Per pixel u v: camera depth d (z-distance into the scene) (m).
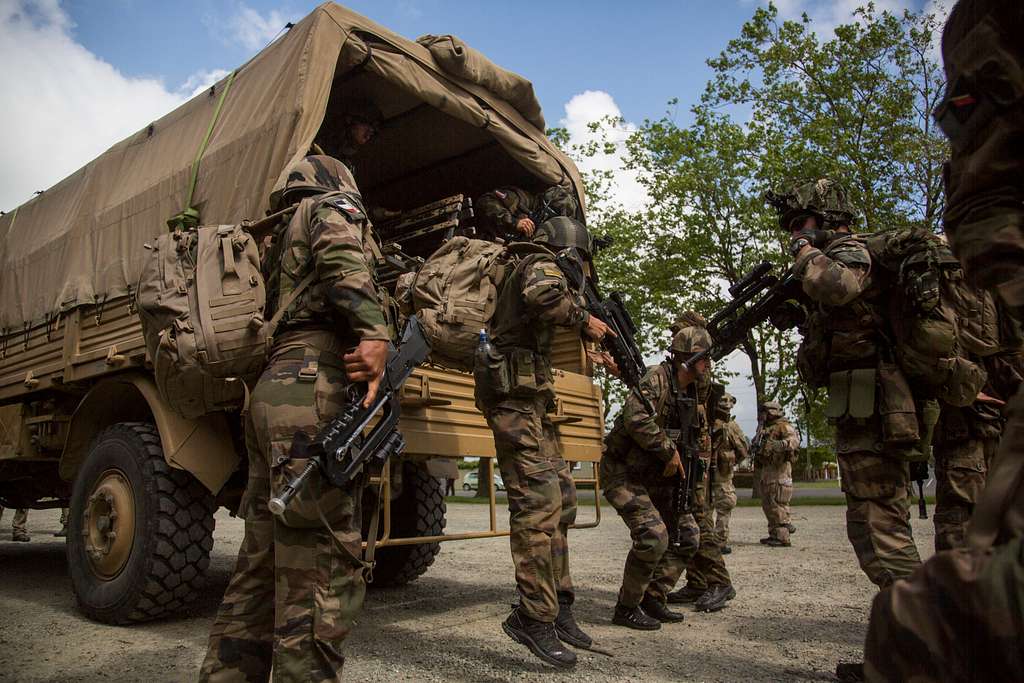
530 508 3.13
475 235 5.30
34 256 5.57
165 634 3.80
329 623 2.10
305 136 3.77
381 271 4.39
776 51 18.22
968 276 1.21
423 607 4.52
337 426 2.12
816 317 3.10
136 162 5.04
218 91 4.63
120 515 4.06
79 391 4.98
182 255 2.57
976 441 3.22
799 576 5.73
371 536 2.43
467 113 4.66
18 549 7.99
